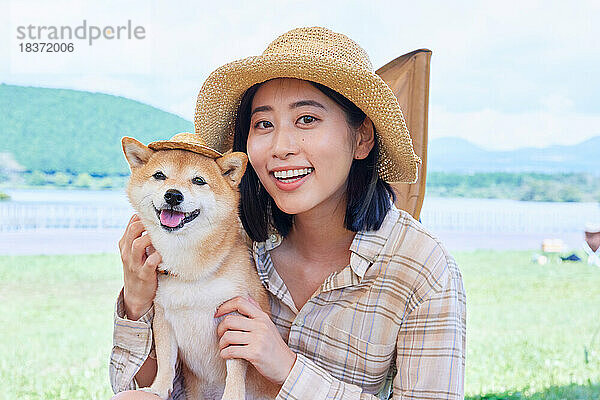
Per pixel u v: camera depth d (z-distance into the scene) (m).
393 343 1.76
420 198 2.70
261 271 1.90
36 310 7.77
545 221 17.84
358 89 1.65
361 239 1.77
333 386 1.66
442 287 1.72
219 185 1.92
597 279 10.40
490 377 5.15
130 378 1.85
